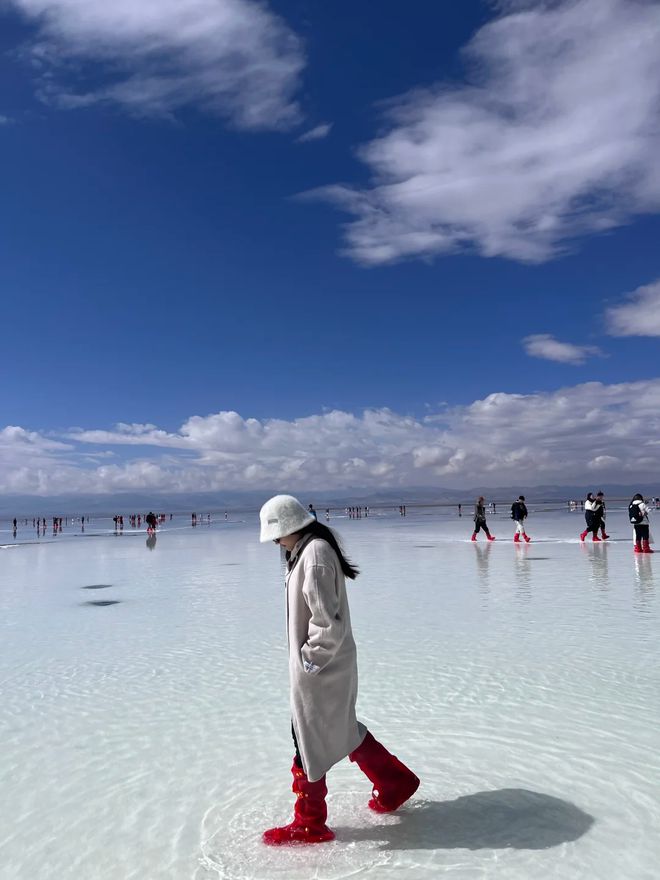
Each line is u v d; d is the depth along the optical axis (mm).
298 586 3590
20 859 3586
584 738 5105
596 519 26812
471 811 3936
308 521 3725
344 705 3598
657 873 3234
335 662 3574
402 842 3598
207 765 4855
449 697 6289
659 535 28953
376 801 3939
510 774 4465
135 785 4535
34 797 4395
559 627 9523
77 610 12727
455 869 3316
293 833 3643
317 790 3629
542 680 6789
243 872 3359
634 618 10070
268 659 8297
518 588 13836
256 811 4070
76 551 31500
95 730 5727
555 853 3443
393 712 5879
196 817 4016
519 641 8680
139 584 16891
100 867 3471
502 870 3295
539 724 5453
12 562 25422
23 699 6754
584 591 13109
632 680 6699
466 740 5129
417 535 36406
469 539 31625
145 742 5387
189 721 5906
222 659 8359
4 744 5434
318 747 3525
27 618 11906
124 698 6703
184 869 3410
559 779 4367
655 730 5250
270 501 3732
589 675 6930
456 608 11492
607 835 3617
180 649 9016
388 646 8625
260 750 5133
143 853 3600
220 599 13812
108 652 8938
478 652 8125
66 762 5000
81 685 7254
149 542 38469
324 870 3342
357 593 13734
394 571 17859
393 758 3867
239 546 32562
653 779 4332
